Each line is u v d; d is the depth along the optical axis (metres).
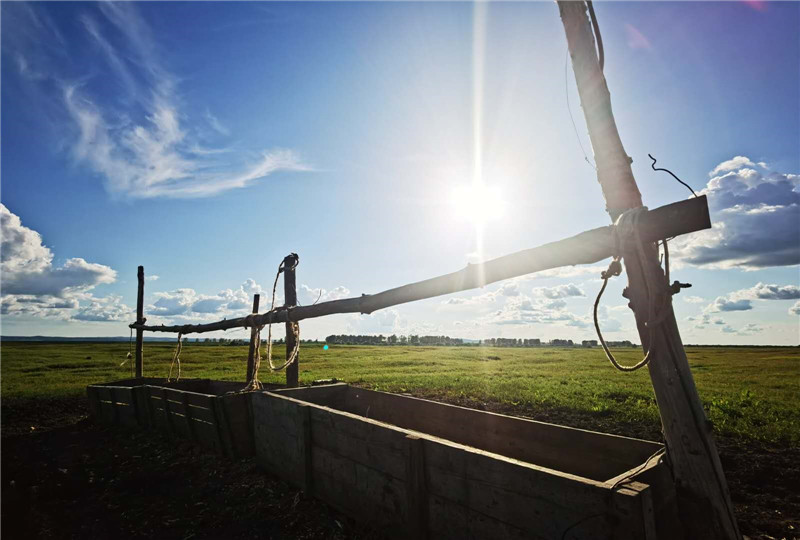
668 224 2.56
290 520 4.33
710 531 2.54
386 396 6.43
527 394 11.81
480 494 3.02
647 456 3.44
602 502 2.39
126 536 4.20
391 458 3.71
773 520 4.32
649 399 10.97
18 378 18.72
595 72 2.95
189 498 5.07
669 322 2.69
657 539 2.37
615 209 2.89
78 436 8.32
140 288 13.32
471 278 3.82
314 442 4.76
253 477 5.60
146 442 7.53
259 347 8.17
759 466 5.79
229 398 6.14
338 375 18.30
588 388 13.23
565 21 3.07
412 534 3.44
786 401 11.07
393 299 4.82
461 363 27.25
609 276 2.89
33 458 6.87
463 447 3.21
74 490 5.40
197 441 6.88
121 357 33.91
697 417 2.62
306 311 6.67
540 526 2.68
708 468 2.58
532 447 4.39
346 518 4.23
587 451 3.90
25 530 4.33
